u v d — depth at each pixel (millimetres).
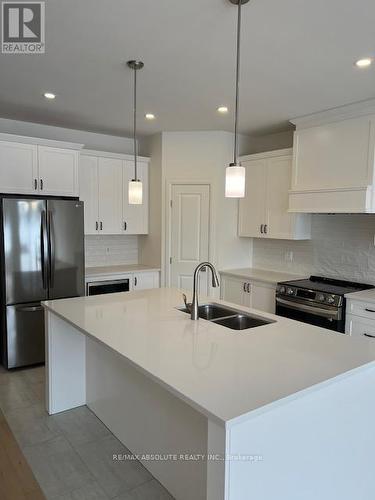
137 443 2344
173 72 2766
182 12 1970
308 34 2174
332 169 3514
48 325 2805
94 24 2102
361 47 2328
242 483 1290
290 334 2076
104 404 2713
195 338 1982
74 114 3877
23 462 2299
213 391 1366
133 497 2031
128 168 4746
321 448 1559
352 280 3881
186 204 4656
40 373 3605
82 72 2785
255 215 4539
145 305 2738
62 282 3850
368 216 3736
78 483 2129
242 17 2002
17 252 3574
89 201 4461
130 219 4816
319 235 4184
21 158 3764
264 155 4355
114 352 1808
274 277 4262
